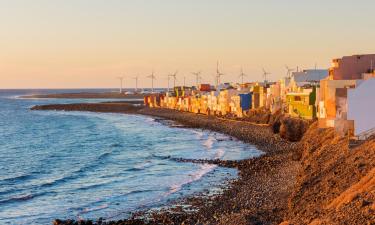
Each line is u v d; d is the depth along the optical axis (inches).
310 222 1227.2
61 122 7258.9
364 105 2062.0
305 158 2455.7
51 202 2212.1
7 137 5187.0
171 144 4325.8
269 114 5054.1
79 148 4188.0
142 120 7445.9
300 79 4931.1
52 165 3267.7
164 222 1796.3
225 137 4707.2
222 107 6624.0
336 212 1159.0
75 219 1921.8
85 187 2519.7
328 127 2635.3
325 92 2918.3
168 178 2691.9
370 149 1742.1
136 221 1822.1
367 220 1022.4
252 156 3403.1
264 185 2277.3
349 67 3083.2
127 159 3472.0
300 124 3816.4
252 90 6195.9
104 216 1953.7
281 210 1748.3
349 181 1536.7
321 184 1668.3
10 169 3112.7
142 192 2361.0
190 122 6515.8
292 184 2180.1
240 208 1915.6
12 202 2218.3
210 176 2679.6
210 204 2032.5
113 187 2506.2
